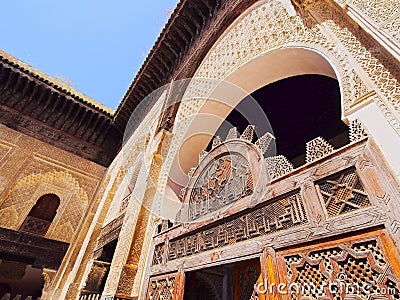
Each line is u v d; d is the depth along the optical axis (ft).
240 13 12.14
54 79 25.80
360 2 5.63
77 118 26.55
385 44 4.63
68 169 24.25
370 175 4.13
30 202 21.30
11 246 18.80
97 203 22.65
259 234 5.79
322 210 4.64
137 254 10.74
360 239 3.85
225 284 10.41
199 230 7.99
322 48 6.31
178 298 7.06
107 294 9.84
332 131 14.29
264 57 8.80
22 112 23.54
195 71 14.66
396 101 4.26
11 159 21.33
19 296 22.36
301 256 4.61
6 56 23.43
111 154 27.84
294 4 7.62
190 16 17.57
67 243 21.34
